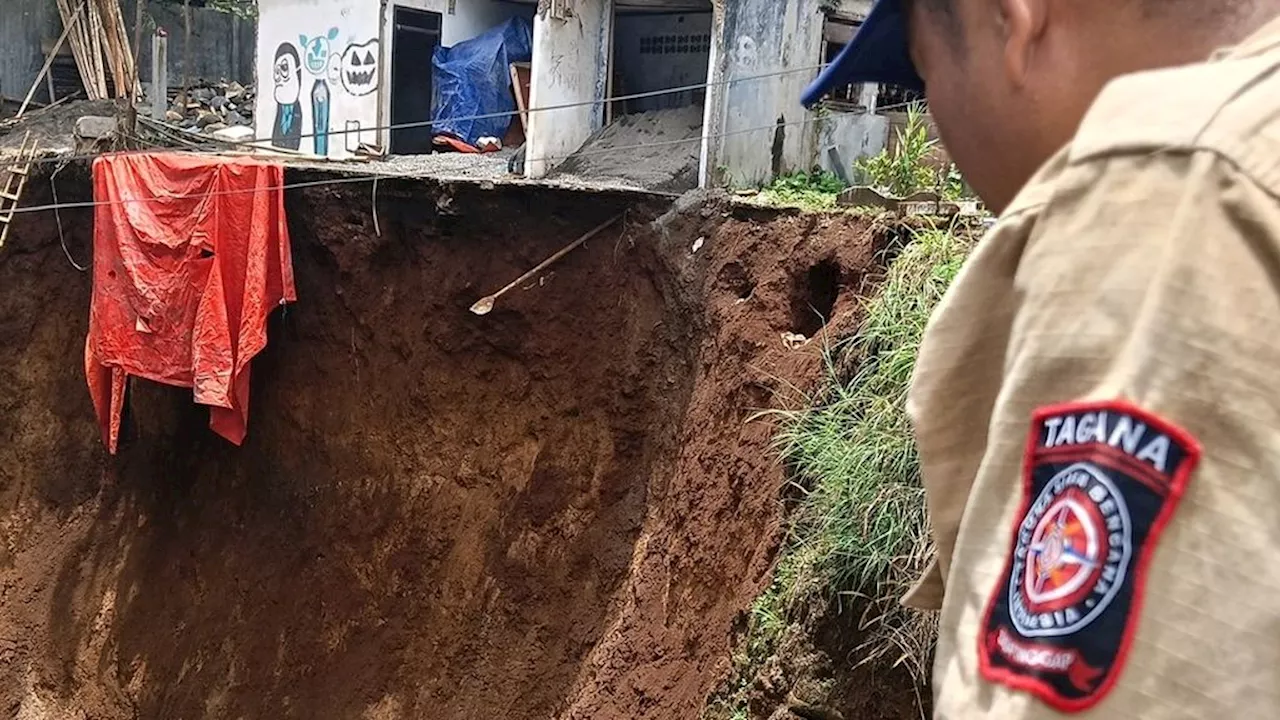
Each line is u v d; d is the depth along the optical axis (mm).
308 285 8234
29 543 9773
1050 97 1010
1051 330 821
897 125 8625
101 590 9273
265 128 13156
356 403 8023
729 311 5895
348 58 11828
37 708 9227
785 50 7852
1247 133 782
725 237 6176
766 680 4051
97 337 8477
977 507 857
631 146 9492
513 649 6801
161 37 15094
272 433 8523
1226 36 939
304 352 8336
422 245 7594
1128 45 969
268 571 8289
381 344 7867
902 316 4230
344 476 8047
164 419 9281
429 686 7102
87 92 14625
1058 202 858
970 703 804
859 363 4602
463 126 11664
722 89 7477
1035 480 807
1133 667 725
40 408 9953
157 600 8914
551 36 9414
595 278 6914
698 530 5516
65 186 9648
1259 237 753
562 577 6742
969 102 1094
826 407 4730
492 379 7336
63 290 9852
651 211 6691
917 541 3500
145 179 8055
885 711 3645
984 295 953
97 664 9055
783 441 4895
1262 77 809
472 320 7363
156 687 8594
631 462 6656
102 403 8742
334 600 7836
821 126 8211
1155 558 733
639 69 10914
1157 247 781
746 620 4547
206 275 7926
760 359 5508
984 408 977
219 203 7812
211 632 8430
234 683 8086
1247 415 732
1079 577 754
